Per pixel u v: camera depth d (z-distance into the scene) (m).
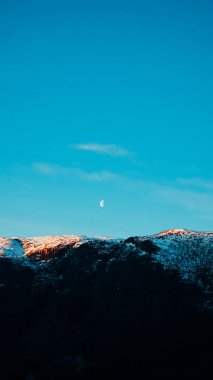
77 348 91.25
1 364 86.44
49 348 93.44
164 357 84.88
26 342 96.00
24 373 80.81
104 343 91.12
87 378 78.88
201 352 84.94
